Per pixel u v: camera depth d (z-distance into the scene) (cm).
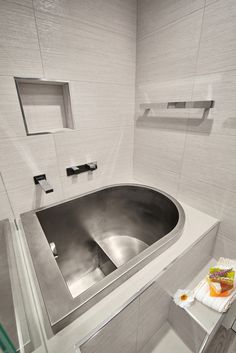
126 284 64
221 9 73
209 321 74
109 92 115
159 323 88
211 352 83
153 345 86
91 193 123
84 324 53
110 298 60
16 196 98
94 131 117
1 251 81
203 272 103
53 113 106
